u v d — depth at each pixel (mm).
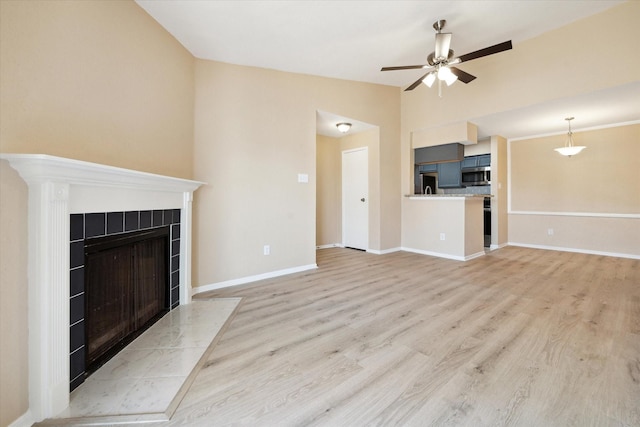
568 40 3223
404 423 1167
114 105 1878
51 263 1247
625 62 2873
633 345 1770
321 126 4762
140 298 2070
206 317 2281
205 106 2930
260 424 1172
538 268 3816
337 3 2383
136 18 2086
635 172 4383
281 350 1769
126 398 1337
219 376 1507
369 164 5027
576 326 2053
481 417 1193
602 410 1221
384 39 3047
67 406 1288
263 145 3346
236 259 3164
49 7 1420
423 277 3404
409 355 1694
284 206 3543
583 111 3840
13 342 1171
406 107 5070
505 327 2051
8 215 1156
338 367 1580
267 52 3014
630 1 2826
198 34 2557
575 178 4980
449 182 5453
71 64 1552
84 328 1466
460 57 2684
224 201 3068
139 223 1960
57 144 1472
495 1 2643
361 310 2408
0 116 1200
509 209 5824
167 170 2451
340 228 5781
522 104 3631
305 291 2918
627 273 3521
